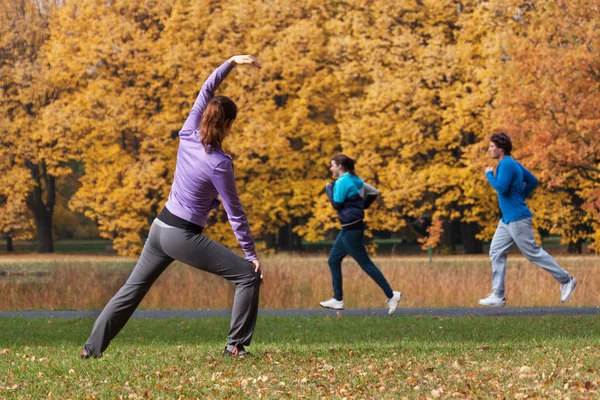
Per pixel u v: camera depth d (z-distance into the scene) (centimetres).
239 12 3553
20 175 3462
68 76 3491
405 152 3438
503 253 1098
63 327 1155
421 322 1121
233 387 527
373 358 655
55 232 4066
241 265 631
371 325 1095
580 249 3466
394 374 574
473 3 3491
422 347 734
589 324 1049
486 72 3216
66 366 618
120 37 3475
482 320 1127
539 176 2997
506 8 3347
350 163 1148
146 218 3450
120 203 3409
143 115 3488
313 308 1439
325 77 3600
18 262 2016
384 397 492
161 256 635
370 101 3469
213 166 601
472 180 3306
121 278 1706
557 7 2841
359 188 1148
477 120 3325
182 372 589
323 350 710
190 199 613
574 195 3341
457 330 993
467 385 524
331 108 3666
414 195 3400
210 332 1062
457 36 3559
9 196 3459
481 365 607
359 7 3628
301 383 542
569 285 1062
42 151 3469
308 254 3394
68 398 499
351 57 3547
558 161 2772
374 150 3538
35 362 654
